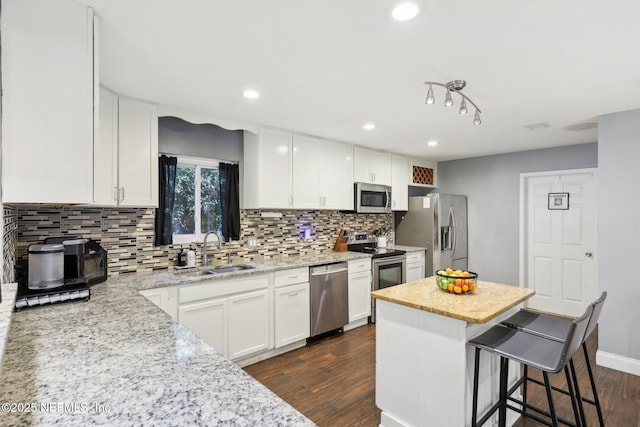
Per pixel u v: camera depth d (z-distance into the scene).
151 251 2.92
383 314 2.17
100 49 1.79
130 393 0.87
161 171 2.96
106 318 1.50
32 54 1.31
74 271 1.95
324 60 1.93
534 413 2.26
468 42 1.72
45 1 1.34
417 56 1.88
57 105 1.36
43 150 1.33
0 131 1.23
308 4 1.41
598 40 1.69
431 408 1.91
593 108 2.77
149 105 2.59
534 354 1.64
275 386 2.60
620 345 2.82
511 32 1.62
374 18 1.51
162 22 1.54
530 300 4.66
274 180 3.40
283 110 2.84
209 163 3.35
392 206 4.73
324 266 3.50
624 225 2.80
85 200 1.41
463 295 2.14
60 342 1.21
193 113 2.85
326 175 3.89
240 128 3.15
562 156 4.34
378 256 4.07
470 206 5.18
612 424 2.11
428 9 1.44
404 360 2.05
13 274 1.97
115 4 1.41
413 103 2.67
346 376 2.75
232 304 2.79
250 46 1.77
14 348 1.16
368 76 2.15
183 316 2.50
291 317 3.21
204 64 1.98
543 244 4.57
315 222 4.18
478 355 1.77
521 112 2.89
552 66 2.00
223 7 1.43
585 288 4.26
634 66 1.99
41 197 1.32
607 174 2.89
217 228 3.43
